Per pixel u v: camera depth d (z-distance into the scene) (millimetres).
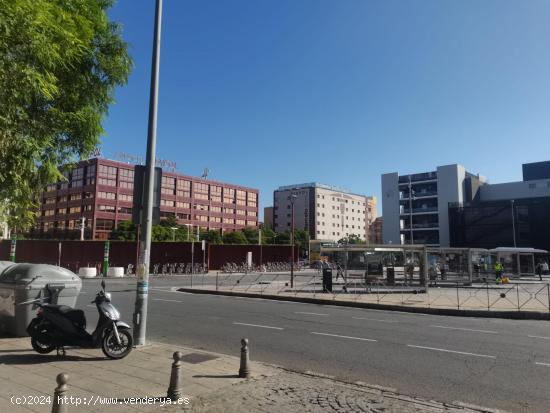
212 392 5848
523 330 12188
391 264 25641
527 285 31641
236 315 14461
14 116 5516
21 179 6070
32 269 9500
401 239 92062
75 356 7738
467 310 15906
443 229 87562
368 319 14039
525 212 76812
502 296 17797
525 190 88750
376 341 10180
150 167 9203
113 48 8258
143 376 6527
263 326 12211
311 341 10109
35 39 5035
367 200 179750
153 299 19344
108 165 121000
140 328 8797
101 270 39781
